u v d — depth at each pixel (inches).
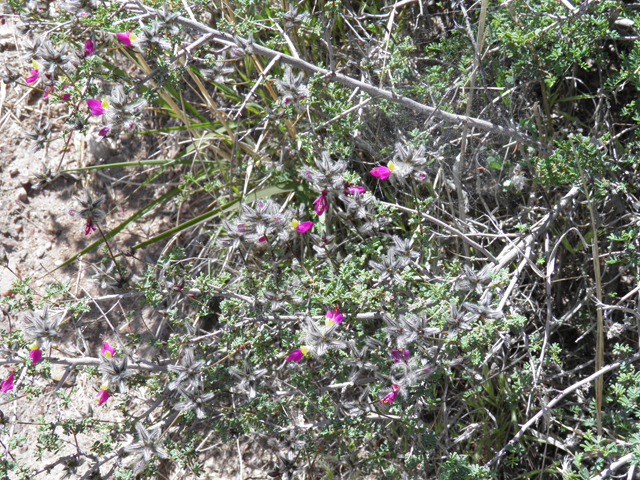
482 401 118.6
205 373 103.0
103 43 100.3
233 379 109.3
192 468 107.6
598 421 92.9
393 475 103.6
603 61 119.8
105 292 148.0
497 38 116.3
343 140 131.6
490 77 127.1
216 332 105.4
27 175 160.1
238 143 142.0
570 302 127.6
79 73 97.0
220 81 115.3
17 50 162.6
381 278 96.0
